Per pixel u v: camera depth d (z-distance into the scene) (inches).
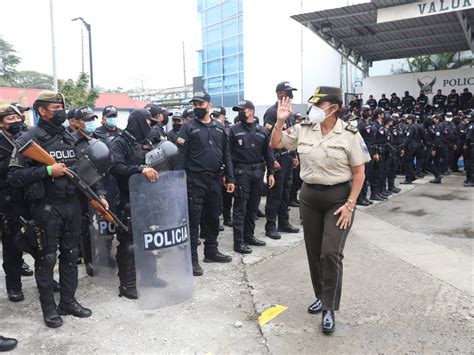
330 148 127.4
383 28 610.2
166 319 143.1
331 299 129.3
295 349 121.9
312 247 138.8
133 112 161.0
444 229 252.2
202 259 205.2
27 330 137.8
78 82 837.8
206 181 183.9
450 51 737.0
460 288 160.4
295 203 323.9
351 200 127.6
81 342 129.3
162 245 152.0
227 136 195.2
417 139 423.5
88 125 177.9
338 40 669.9
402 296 154.7
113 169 153.0
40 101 134.6
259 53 900.6
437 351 118.4
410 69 927.0
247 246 214.8
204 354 121.3
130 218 156.9
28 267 194.1
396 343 123.3
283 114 133.5
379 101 732.7
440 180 435.5
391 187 378.9
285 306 150.6
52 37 654.5
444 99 675.4
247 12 914.1
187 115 268.7
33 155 129.0
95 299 161.5
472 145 406.9
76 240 145.4
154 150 152.4
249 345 126.0
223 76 1062.4
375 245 219.8
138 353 122.4
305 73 840.3
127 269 161.5
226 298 159.3
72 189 137.9
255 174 209.9
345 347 122.2
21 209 146.3
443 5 464.8
